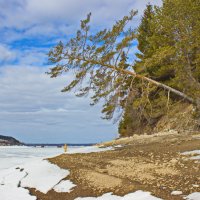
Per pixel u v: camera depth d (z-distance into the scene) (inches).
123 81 1232.8
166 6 1148.5
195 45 1104.8
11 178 749.9
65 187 622.2
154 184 542.3
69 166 745.6
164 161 692.1
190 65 1186.0
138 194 504.4
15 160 1210.0
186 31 1123.3
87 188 589.6
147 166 668.7
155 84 1250.6
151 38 1255.5
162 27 1189.1
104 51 1203.2
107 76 1216.2
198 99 1161.4
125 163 725.3
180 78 1159.6
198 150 744.3
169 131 1241.4
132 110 1386.6
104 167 714.2
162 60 1224.8
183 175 565.3
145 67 1242.0
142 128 1512.1
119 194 528.7
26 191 649.6
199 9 1104.2
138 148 916.6
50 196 605.0
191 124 1241.4
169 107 1327.5
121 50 1210.6
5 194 650.8
